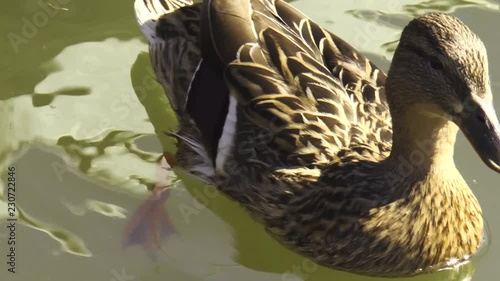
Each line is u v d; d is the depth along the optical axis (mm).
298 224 9703
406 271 9602
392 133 9570
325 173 9586
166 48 11047
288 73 10008
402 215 9352
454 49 8672
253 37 10281
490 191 10586
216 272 9953
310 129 9766
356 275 9820
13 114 11320
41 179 10656
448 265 9703
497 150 8461
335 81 10000
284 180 9742
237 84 10109
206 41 10516
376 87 10211
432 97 8883
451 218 9445
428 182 9312
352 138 9742
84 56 12016
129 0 12672
